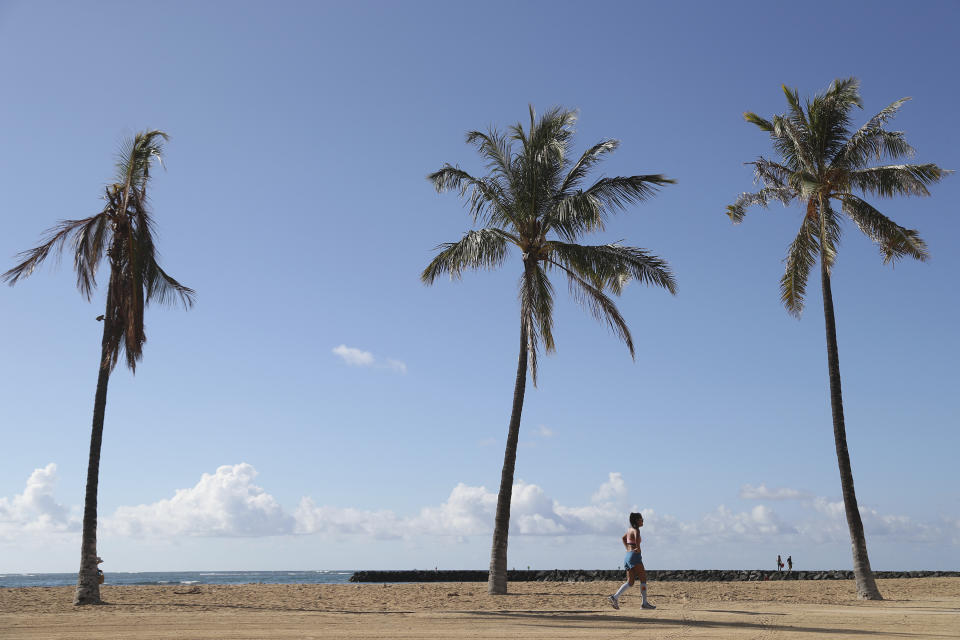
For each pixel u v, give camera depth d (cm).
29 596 2247
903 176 2308
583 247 2452
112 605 1931
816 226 2553
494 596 2195
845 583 2927
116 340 2170
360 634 1223
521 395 2408
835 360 2394
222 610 1762
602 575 5947
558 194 2467
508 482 2341
